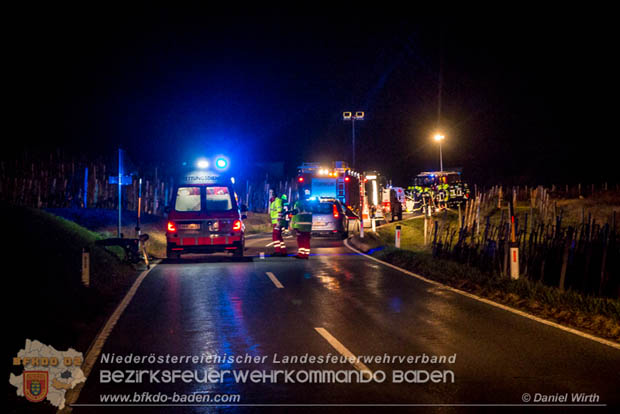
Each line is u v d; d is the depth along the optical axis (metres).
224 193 18.97
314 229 25.58
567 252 11.96
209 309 10.47
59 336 8.12
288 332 8.58
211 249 18.19
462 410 5.32
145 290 12.77
